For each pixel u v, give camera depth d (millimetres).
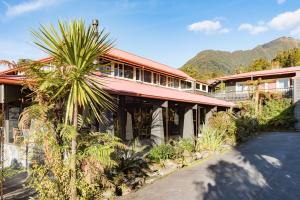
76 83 5746
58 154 6105
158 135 14445
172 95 16547
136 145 12883
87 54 5617
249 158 14547
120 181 8758
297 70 32469
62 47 5602
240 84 38406
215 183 9938
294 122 30156
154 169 10945
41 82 5910
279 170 11914
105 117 10578
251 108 31891
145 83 22125
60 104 6484
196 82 33844
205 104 19453
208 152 15273
